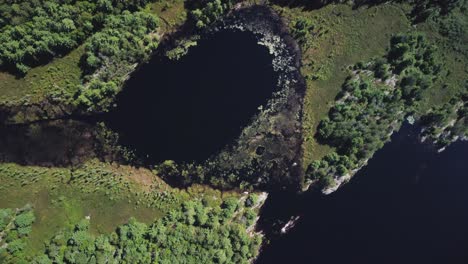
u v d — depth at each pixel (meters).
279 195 133.12
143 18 137.12
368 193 134.25
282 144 134.50
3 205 118.06
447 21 137.00
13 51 126.31
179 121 136.12
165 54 140.62
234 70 140.75
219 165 133.00
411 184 135.00
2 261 109.50
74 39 132.12
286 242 131.12
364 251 128.62
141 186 128.38
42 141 129.12
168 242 118.25
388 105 132.88
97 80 132.75
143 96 137.12
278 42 141.50
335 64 137.75
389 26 138.75
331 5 141.75
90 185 124.94
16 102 128.75
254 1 143.88
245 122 136.38
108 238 117.62
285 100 137.38
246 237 124.88
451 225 131.25
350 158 130.62
